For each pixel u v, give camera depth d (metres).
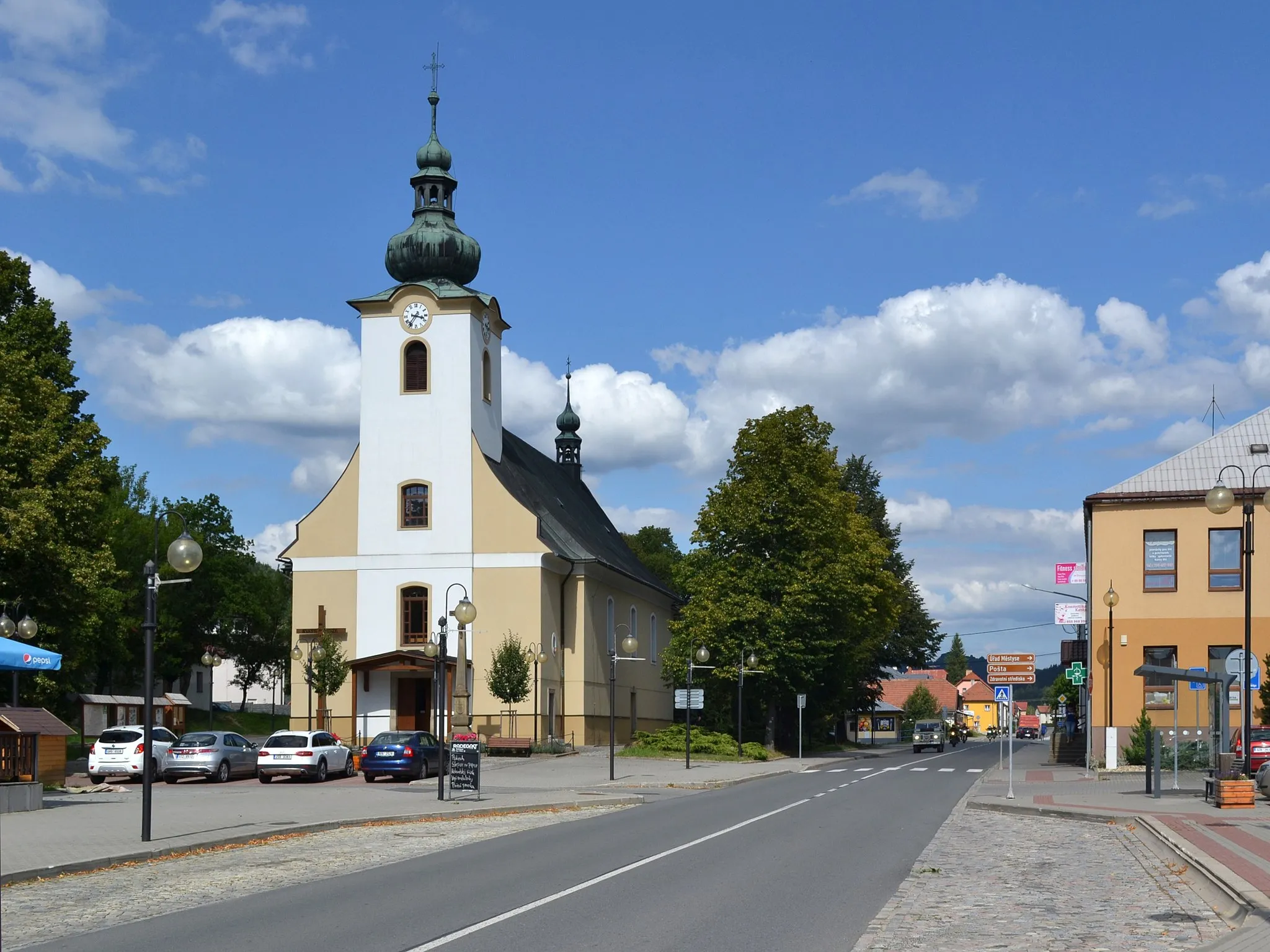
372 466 60.41
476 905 13.93
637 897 14.45
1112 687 44.53
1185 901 14.21
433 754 42.75
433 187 63.47
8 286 50.34
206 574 84.81
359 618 59.69
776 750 64.06
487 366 63.16
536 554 58.75
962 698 166.00
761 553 62.06
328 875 16.94
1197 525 44.53
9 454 41.34
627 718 70.44
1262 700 41.47
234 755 41.72
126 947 11.68
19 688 43.31
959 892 14.98
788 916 13.16
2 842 20.16
